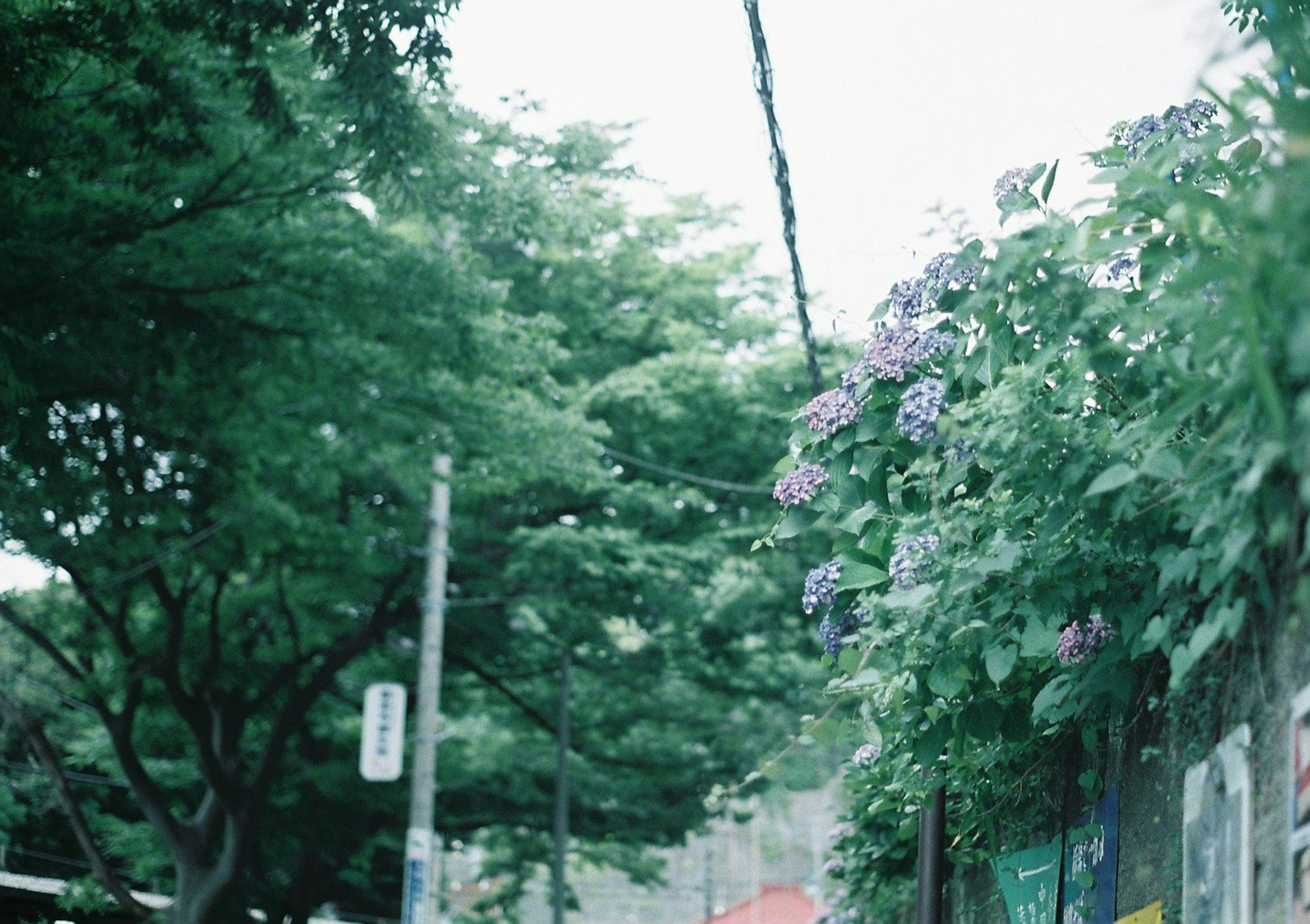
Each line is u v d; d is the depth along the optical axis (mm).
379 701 20250
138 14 9164
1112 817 4426
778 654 22000
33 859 23312
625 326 21359
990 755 5066
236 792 18719
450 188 13242
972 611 4324
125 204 11547
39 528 14125
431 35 8383
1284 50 3018
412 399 15711
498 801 24297
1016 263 4055
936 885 5980
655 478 21062
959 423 4340
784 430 20359
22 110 9398
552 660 23453
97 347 11891
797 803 51531
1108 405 4316
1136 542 4008
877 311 4867
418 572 19891
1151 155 4367
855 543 4918
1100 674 4160
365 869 25953
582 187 19469
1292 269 2682
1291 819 3129
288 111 10312
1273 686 3285
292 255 12805
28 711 22234
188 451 15352
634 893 67812
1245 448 3201
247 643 20359
